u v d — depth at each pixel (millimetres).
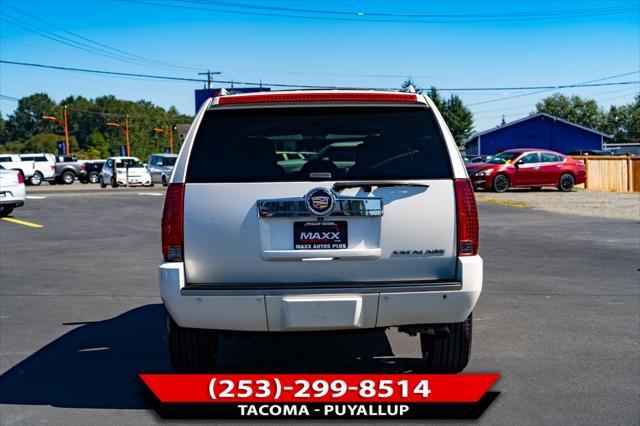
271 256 4105
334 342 6012
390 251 4141
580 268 9602
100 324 6730
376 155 4230
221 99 4293
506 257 10609
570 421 4125
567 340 5918
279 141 4324
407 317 4160
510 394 4598
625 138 112625
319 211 4094
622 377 4930
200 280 4160
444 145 4254
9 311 7301
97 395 4699
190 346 4570
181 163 4195
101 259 10977
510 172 26328
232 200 4121
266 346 5906
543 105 117188
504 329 6297
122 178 36344
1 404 4539
